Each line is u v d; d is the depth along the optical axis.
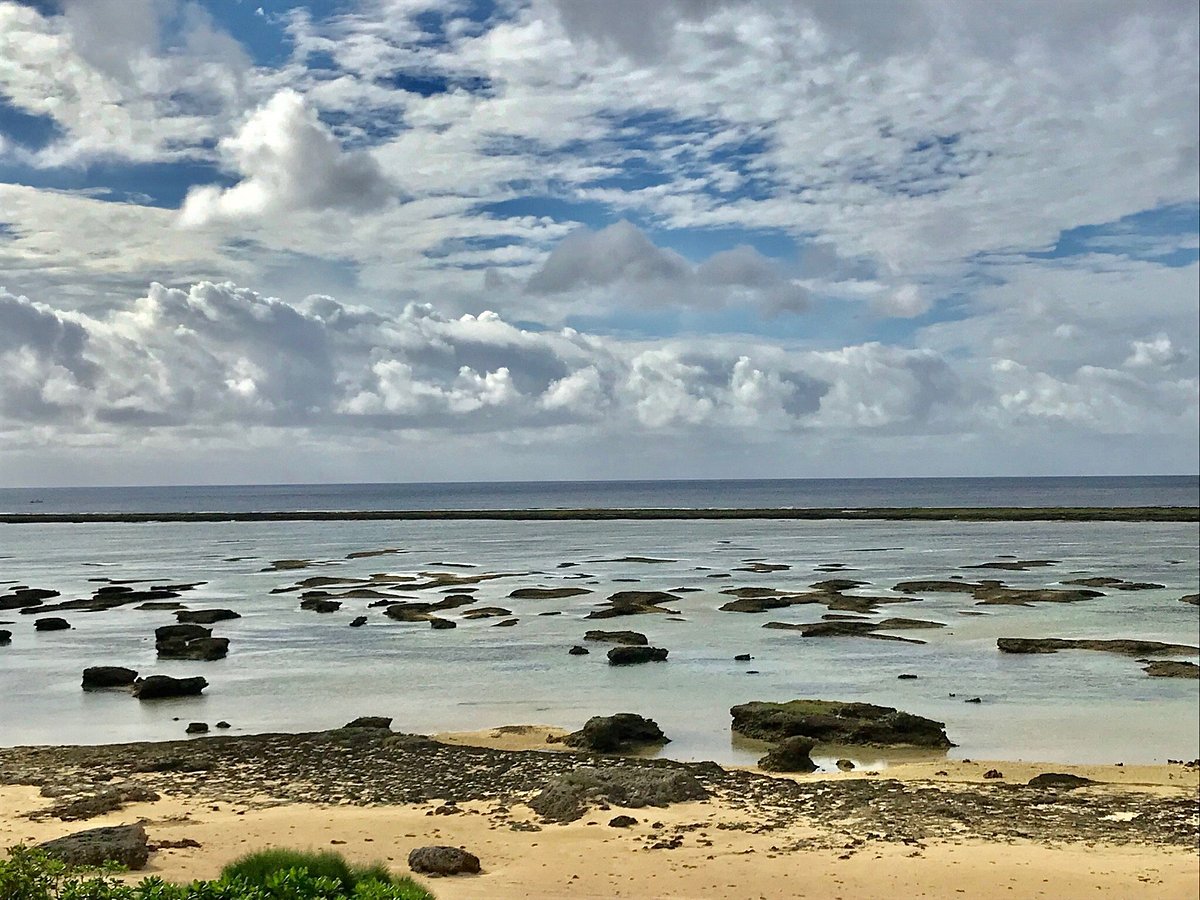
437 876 25.62
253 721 45.56
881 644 63.38
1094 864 26.69
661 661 58.62
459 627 70.69
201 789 33.97
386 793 33.62
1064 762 38.81
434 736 42.50
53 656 61.28
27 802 31.98
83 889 17.50
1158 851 27.83
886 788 34.19
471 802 32.72
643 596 81.12
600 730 40.56
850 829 29.72
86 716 46.47
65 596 88.75
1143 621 71.19
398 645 64.25
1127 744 41.31
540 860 26.91
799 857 27.17
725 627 70.06
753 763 38.91
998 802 32.53
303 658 60.22
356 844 28.16
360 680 54.09
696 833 29.27
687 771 36.06
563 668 57.00
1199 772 36.72
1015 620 72.00
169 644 61.72
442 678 54.47
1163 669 54.66
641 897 24.22
